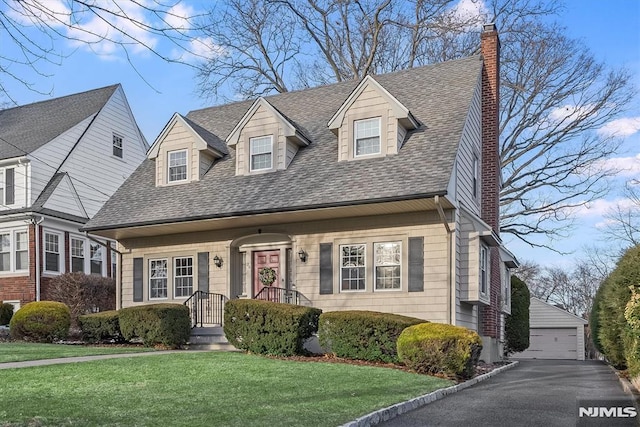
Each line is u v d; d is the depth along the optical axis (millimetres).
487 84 19219
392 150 16062
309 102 20594
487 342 17281
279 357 13602
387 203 14484
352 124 16719
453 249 14898
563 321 34906
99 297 22578
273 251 17672
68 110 28781
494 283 18297
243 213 16016
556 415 8000
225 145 20062
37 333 17484
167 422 6336
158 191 19156
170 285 18688
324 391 8844
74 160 26500
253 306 14250
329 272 16281
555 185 28641
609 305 12797
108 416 6570
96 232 18609
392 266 15609
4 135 27656
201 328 16531
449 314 14672
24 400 7379
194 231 18484
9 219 24375
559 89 27656
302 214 15883
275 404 7641
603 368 16547
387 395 8805
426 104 17672
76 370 10320
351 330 13336
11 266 24250
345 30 29484
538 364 19609
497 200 19047
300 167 17266
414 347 11875
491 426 7230
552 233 29156
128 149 29875
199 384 9141
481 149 18844
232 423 6383
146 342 15984
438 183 14078
